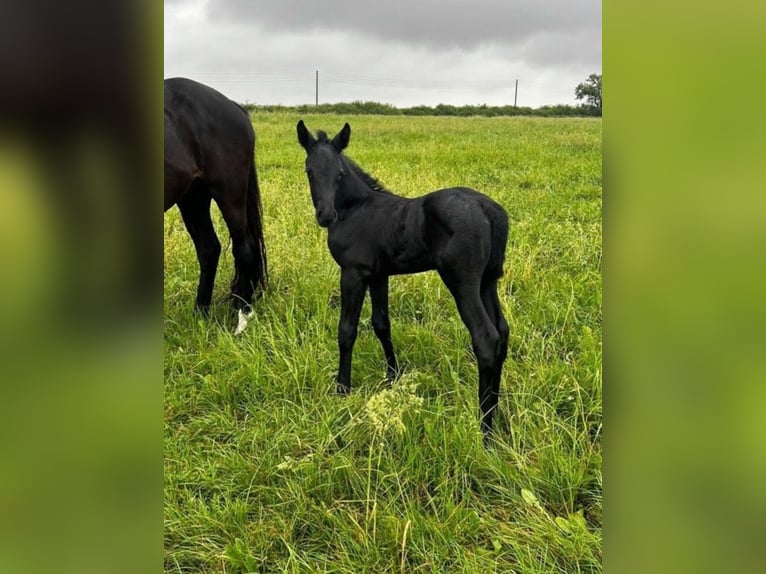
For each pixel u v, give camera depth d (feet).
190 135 13.35
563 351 11.93
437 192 9.43
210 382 11.00
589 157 39.06
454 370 11.14
